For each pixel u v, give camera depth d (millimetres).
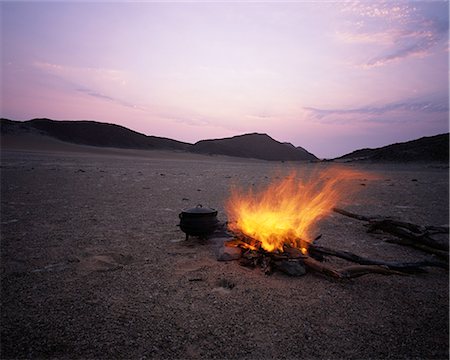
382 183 23234
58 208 10023
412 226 6551
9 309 3691
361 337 3238
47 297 4008
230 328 3354
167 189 16078
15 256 5492
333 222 9242
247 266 5254
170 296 4098
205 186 18344
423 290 4457
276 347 3047
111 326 3363
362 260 5117
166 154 106375
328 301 4031
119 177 21609
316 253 5477
